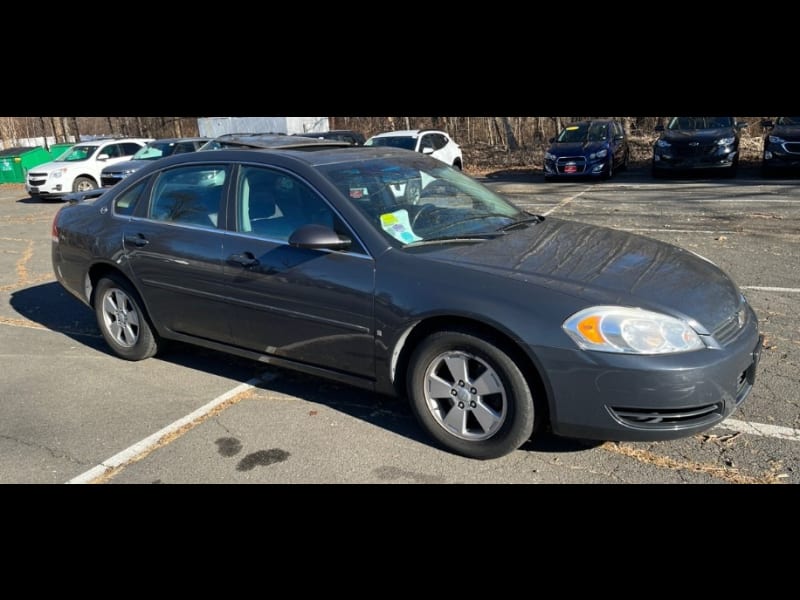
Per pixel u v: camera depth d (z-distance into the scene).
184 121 29.48
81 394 4.30
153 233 4.39
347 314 3.52
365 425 3.75
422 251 3.49
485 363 3.20
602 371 2.94
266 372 4.57
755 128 19.48
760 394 3.89
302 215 3.76
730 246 7.62
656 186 13.84
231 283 3.97
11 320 6.04
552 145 16.25
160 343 4.80
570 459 3.31
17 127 34.25
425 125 24.50
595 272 3.31
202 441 3.62
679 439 3.19
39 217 13.78
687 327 3.01
